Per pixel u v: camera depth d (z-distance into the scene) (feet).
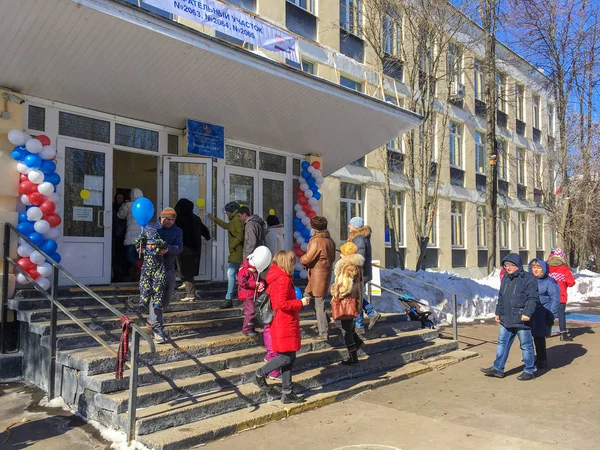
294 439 15.80
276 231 27.50
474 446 15.28
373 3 48.67
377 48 49.34
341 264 22.34
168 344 19.70
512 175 89.04
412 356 26.13
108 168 26.86
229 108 29.48
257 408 17.90
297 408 18.25
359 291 22.48
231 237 25.75
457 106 73.61
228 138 33.27
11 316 21.53
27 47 20.74
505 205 85.92
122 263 30.53
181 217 25.62
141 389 16.92
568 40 68.90
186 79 25.63
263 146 35.53
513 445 15.34
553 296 25.55
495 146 59.88
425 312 33.06
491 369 23.89
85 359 17.44
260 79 27.22
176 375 18.24
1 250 21.84
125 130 27.91
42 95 24.00
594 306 56.85
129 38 21.70
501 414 18.31
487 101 60.08
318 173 37.65
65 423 16.56
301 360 21.71
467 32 55.57
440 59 54.13
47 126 24.44
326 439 15.81
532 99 95.09
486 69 59.11
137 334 15.38
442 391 21.38
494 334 35.65
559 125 73.67
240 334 22.56
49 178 23.03
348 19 55.01
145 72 24.18
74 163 25.52
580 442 15.60
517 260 23.70
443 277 46.88
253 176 34.83
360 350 24.88
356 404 19.48
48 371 18.94
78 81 23.59
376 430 16.61
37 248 20.07
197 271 25.55
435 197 51.52
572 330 38.65
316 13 51.21
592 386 22.18
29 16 19.20
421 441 15.66
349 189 57.36
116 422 15.69
